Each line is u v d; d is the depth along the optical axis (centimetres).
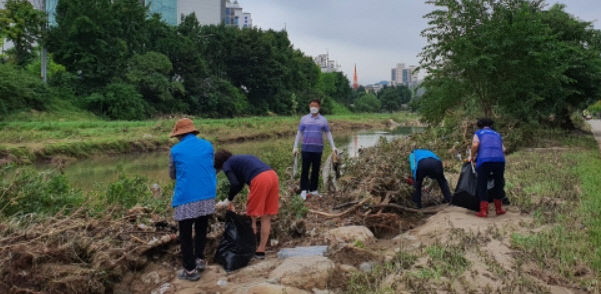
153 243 495
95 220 539
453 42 1510
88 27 4225
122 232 524
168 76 5450
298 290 413
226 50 6644
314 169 809
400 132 4353
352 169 927
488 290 391
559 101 2111
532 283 401
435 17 1573
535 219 593
